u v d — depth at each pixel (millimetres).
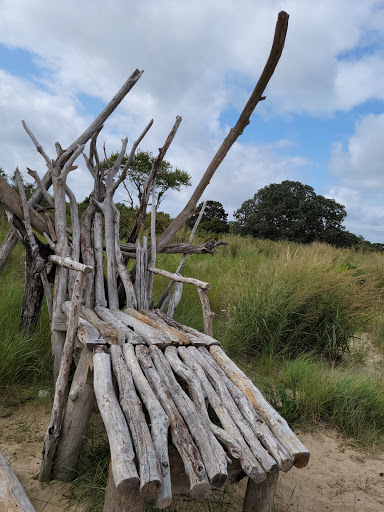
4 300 4754
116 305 3973
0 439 3070
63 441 2639
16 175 4098
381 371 5340
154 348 2754
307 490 2924
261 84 3578
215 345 3045
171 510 2422
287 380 4461
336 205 40031
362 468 3270
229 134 4043
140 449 1882
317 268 6090
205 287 3336
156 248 4441
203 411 2252
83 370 2688
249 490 2178
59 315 3564
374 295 6105
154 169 4855
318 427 3826
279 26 3109
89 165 4645
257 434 2170
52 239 4004
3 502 2242
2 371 3689
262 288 5844
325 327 5621
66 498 2496
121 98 4621
